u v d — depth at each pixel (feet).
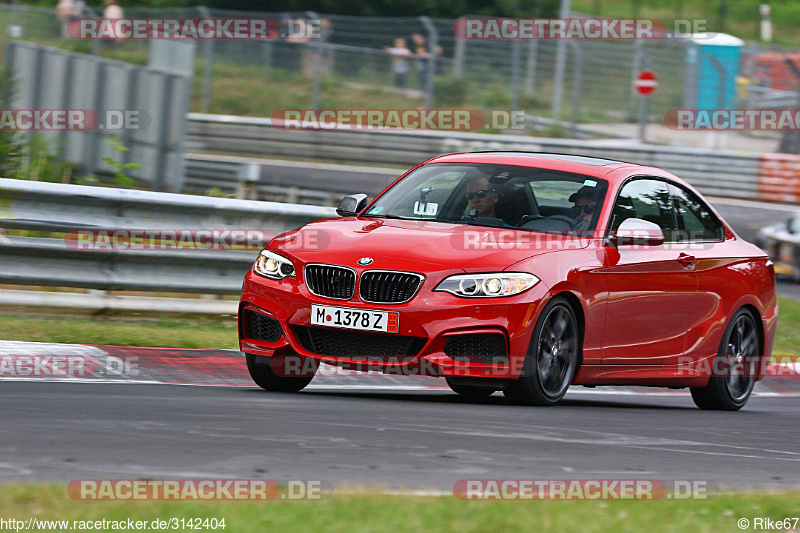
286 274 68.33
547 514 35.04
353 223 72.59
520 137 264.93
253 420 53.67
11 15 284.00
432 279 64.80
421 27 286.66
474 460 46.16
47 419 50.19
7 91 177.06
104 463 40.81
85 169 194.70
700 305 80.38
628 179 77.51
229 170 228.84
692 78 295.69
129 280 94.53
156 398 60.70
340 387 77.36
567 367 69.36
